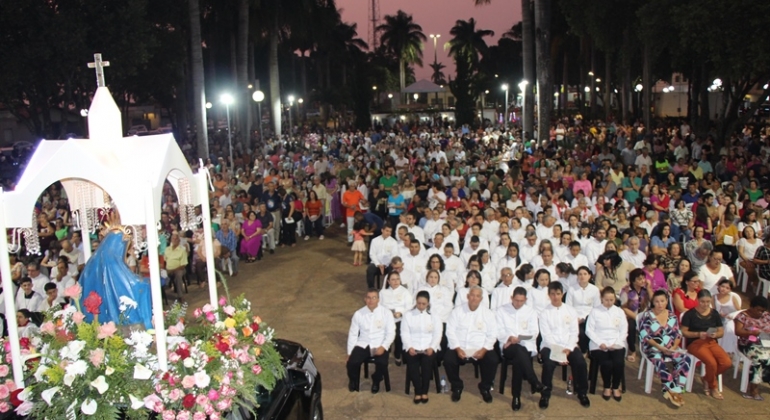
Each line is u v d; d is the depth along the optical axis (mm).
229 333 5734
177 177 6176
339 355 9703
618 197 14453
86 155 5160
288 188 17766
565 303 9016
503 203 14695
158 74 35125
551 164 18938
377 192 16734
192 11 26922
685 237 12727
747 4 17672
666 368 8031
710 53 20453
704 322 8164
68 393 4984
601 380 8844
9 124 53250
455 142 29906
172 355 5266
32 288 10500
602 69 63594
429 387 8688
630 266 10125
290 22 39250
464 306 8445
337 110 62594
